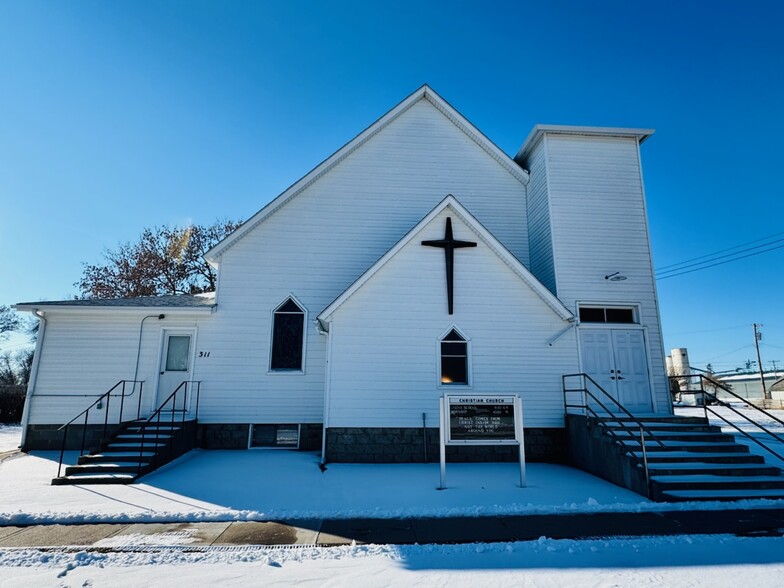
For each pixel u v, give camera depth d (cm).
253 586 472
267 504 780
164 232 3005
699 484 827
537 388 1220
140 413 1309
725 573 507
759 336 5553
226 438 1305
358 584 477
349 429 1141
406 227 1485
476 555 557
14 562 531
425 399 1172
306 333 1384
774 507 765
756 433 1738
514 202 1559
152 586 471
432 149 1555
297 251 1435
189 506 761
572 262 1364
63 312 1344
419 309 1209
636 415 1207
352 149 1511
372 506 771
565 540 605
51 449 1281
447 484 925
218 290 1388
